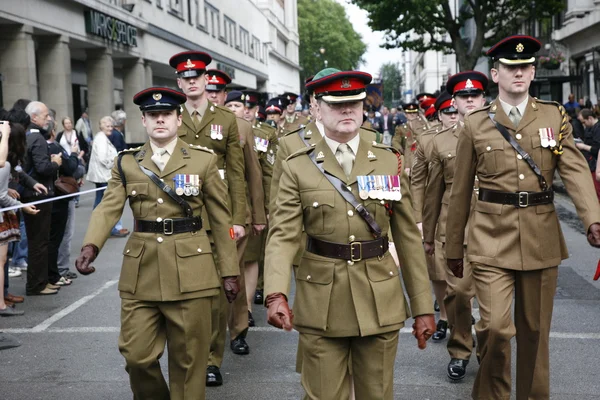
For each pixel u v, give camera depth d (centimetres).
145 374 443
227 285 462
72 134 1492
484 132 473
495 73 475
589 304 770
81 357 621
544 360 472
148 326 443
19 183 815
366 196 371
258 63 6669
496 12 2981
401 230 382
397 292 377
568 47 3141
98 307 793
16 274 966
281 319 349
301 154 381
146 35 3077
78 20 2297
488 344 457
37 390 545
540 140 462
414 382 555
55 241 886
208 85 646
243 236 593
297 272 384
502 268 462
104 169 1293
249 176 648
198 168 460
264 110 1241
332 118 369
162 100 451
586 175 461
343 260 371
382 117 3925
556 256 468
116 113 1561
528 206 463
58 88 2170
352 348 379
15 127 769
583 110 1455
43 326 720
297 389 541
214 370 553
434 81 7769
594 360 593
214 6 4644
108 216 449
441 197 622
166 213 450
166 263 443
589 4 2959
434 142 619
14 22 1870
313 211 373
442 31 3070
